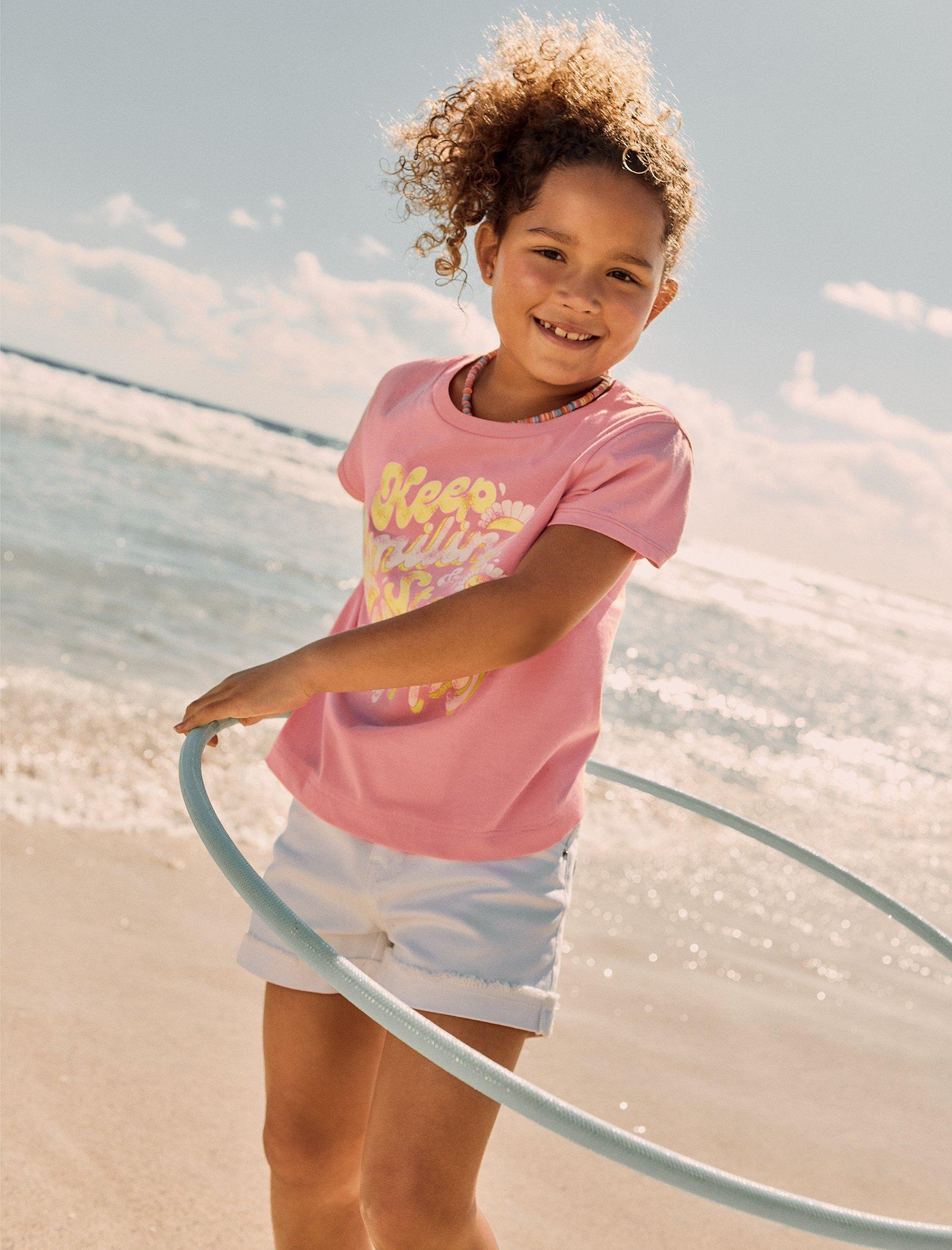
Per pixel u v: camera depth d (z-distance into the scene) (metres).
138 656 6.70
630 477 1.67
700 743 8.73
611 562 1.65
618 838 5.49
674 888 4.84
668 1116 2.94
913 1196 2.76
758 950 4.27
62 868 3.69
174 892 3.72
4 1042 2.67
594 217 1.73
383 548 1.92
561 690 1.76
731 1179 1.17
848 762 9.63
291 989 1.86
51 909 3.39
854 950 4.48
